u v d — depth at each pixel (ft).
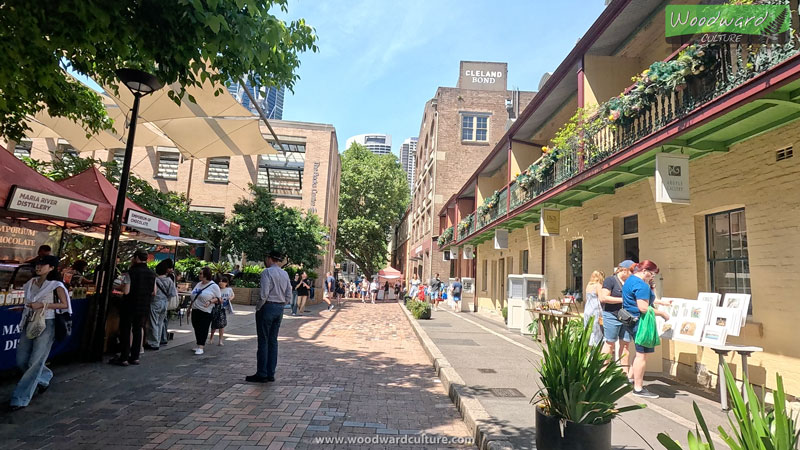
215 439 13.66
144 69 20.79
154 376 21.34
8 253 35.53
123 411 16.05
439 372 23.82
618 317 20.01
